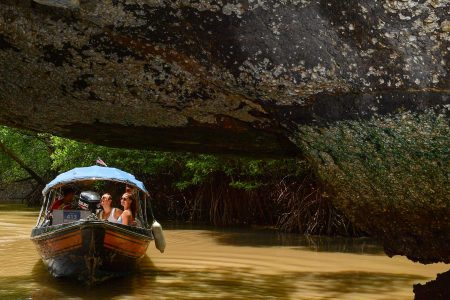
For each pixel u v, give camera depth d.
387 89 3.02
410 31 2.93
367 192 3.41
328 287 8.11
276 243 13.23
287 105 3.23
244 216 17.44
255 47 3.09
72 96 3.47
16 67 3.37
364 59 3.02
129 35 3.14
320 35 3.04
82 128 3.88
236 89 3.23
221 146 3.96
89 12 3.08
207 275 9.11
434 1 2.87
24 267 9.60
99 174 10.55
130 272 8.94
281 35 3.06
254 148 3.92
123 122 3.69
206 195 18.22
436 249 3.44
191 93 3.32
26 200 25.73
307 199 15.23
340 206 3.62
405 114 3.02
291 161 15.44
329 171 3.46
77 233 8.09
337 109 3.15
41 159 23.48
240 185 16.44
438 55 2.92
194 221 18.45
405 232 3.48
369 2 2.95
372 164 3.28
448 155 3.06
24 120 3.84
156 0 3.04
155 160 18.53
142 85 3.33
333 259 10.80
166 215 19.62
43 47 3.24
